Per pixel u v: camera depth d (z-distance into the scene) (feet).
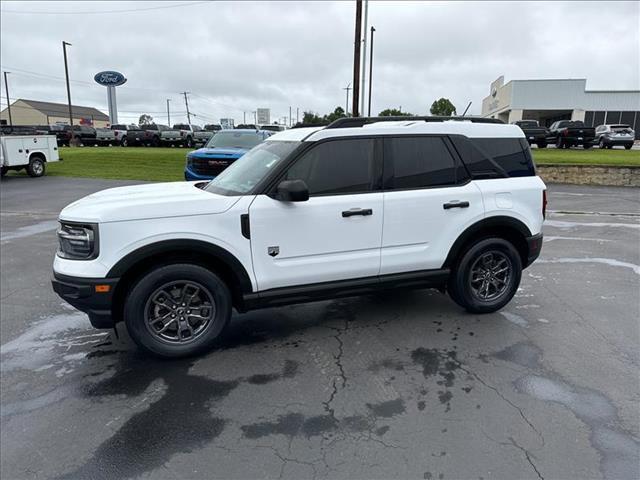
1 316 15.30
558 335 13.38
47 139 60.54
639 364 11.67
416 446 8.69
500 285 14.93
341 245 12.71
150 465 8.30
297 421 9.51
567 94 131.44
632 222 30.50
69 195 44.37
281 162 12.23
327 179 12.58
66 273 11.08
